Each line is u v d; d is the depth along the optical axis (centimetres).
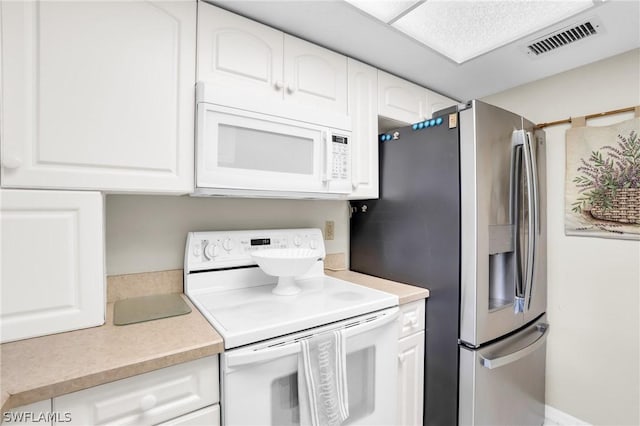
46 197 88
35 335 88
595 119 166
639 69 152
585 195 169
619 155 157
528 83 193
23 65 84
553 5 121
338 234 199
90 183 93
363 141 163
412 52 156
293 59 137
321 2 118
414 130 157
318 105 145
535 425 168
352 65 159
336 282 160
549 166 184
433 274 147
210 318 105
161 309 115
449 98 213
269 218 170
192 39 111
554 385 182
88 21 92
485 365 130
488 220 135
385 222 174
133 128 100
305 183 135
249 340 94
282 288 137
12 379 67
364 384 123
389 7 121
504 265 151
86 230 94
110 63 96
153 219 135
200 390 87
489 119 135
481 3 120
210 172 111
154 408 81
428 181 150
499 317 141
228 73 119
